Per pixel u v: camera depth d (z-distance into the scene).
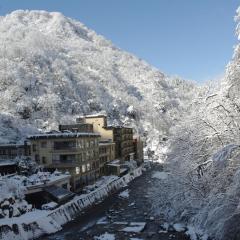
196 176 39.00
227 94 32.22
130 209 60.19
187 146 43.75
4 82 156.75
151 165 129.75
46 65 194.25
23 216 49.12
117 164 94.38
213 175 34.91
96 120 110.25
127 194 73.81
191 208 43.03
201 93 44.69
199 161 38.31
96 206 64.25
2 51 187.50
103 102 193.75
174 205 45.50
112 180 83.00
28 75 170.12
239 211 28.88
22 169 66.88
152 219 52.25
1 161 74.50
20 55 189.75
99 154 87.94
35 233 46.56
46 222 49.00
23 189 53.09
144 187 81.88
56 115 151.62
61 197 56.12
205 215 35.94
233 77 30.64
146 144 166.50
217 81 43.12
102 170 90.62
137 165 120.44
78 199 61.16
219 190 33.00
